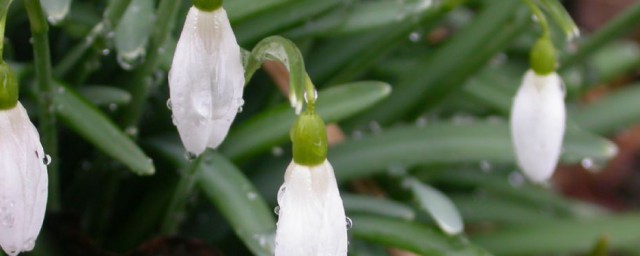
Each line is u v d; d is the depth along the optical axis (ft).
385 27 1.02
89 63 0.91
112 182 0.97
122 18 0.87
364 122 1.10
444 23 1.30
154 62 0.88
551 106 0.83
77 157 1.01
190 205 0.99
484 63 1.07
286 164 1.04
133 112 0.93
